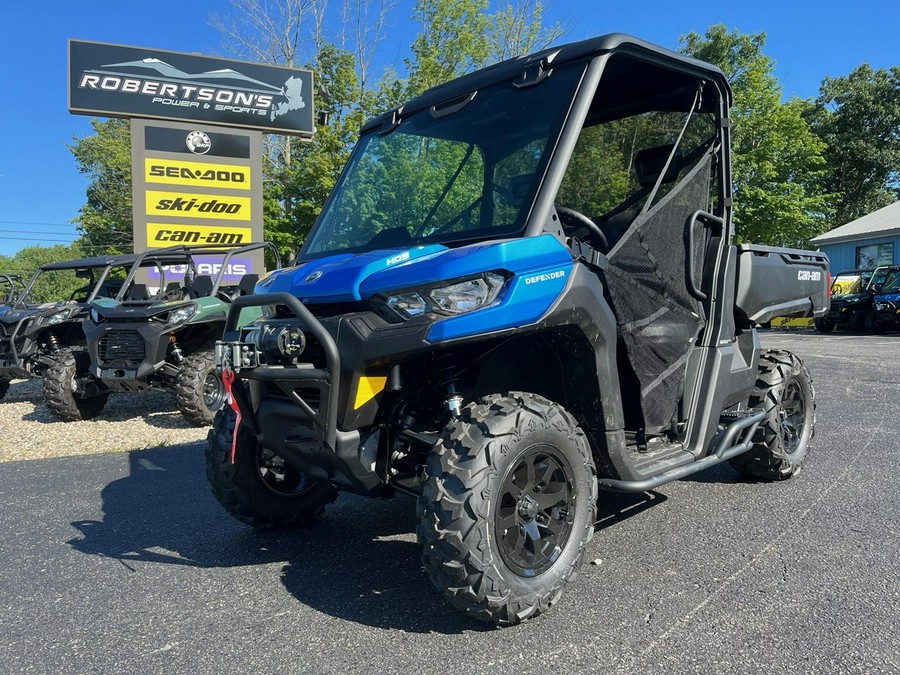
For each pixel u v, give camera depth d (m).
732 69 37.75
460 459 2.67
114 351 8.21
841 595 3.07
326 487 4.19
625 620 2.86
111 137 41.78
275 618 2.98
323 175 20.84
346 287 2.84
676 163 3.99
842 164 49.59
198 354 8.09
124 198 35.47
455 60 26.41
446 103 3.83
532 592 2.76
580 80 3.29
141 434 7.68
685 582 3.23
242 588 3.32
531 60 3.52
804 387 5.14
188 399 7.83
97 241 37.53
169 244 13.55
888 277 23.70
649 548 3.68
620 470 3.27
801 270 5.16
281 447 3.16
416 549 3.80
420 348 2.59
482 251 2.71
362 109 24.73
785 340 20.28
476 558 2.61
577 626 2.82
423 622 2.90
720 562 3.48
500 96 3.55
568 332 3.02
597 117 3.70
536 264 2.83
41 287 40.03
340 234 3.82
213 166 13.77
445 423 3.17
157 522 4.42
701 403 3.97
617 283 3.34
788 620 2.84
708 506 4.42
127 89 13.09
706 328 4.16
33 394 11.41
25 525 4.42
